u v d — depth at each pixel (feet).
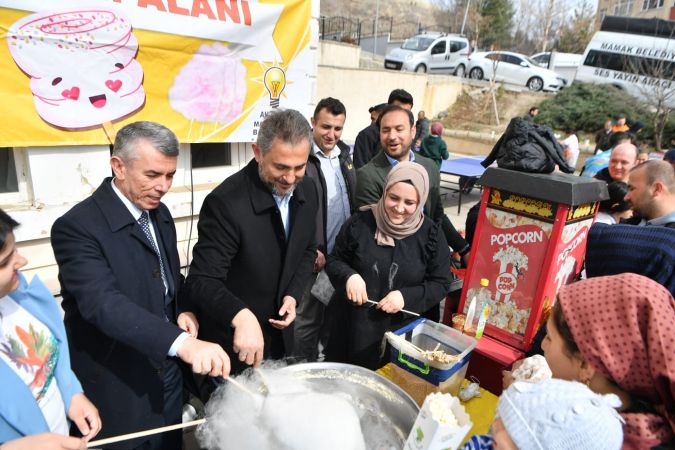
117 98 7.79
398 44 75.51
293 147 4.68
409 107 11.01
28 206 7.52
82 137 7.52
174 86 8.48
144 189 4.21
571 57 56.85
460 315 5.65
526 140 5.08
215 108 9.21
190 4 8.33
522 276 5.02
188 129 8.90
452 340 4.67
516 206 4.97
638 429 2.59
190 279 5.02
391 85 45.21
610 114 45.91
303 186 5.84
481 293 5.43
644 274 4.51
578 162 39.99
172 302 5.21
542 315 5.00
